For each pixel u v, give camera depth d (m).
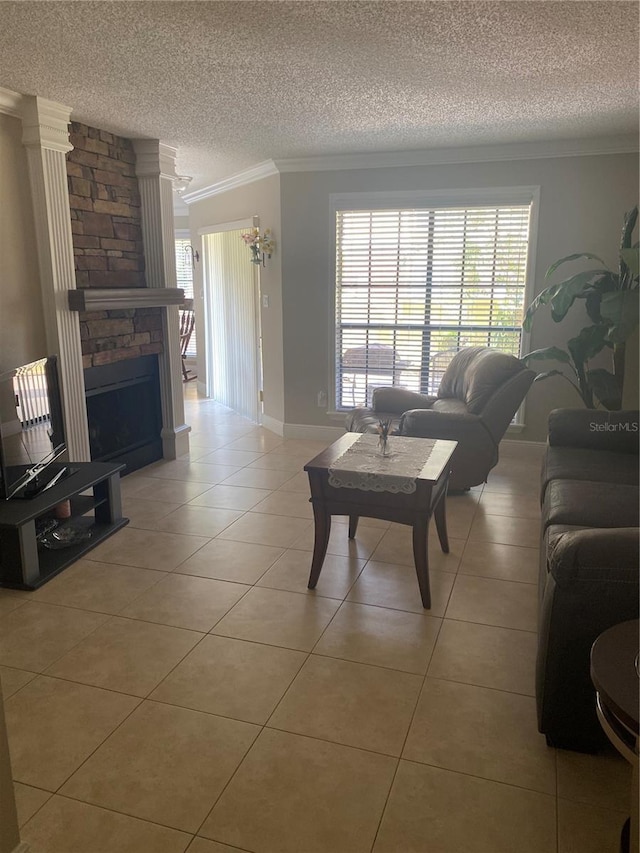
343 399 5.63
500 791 1.79
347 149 4.82
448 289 5.14
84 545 3.37
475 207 4.93
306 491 4.32
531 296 4.92
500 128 4.16
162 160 4.54
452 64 2.92
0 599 2.86
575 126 4.11
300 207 5.31
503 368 4.09
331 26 2.48
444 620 2.68
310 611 2.75
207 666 2.37
